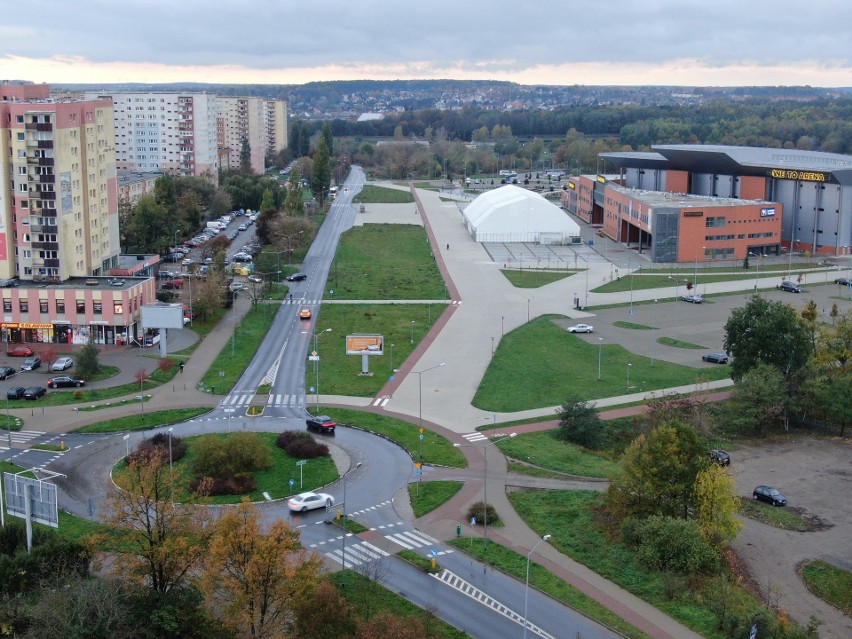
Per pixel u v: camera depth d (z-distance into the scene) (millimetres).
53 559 94188
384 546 108438
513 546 109375
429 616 92062
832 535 117875
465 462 136000
